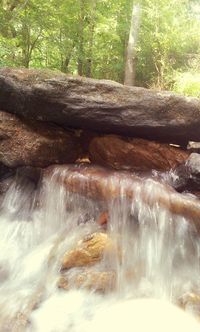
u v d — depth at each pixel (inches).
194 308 112.3
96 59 537.3
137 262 128.4
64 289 121.0
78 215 147.6
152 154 161.6
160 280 125.8
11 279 132.1
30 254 141.1
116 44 558.3
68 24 418.6
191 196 137.6
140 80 587.8
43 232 152.8
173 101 149.0
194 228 126.9
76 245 129.7
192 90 462.6
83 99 150.6
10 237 154.2
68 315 112.2
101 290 119.6
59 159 166.6
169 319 107.1
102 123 156.1
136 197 137.2
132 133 162.4
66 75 154.7
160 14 538.6
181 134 157.8
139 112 150.3
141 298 117.7
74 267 125.2
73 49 446.0
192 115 149.9
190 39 566.9
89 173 150.3
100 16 460.8
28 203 164.1
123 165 163.2
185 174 147.7
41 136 161.5
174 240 129.6
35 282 127.8
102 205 143.9
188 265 128.9
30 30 399.5
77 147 171.9
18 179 167.3
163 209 131.3
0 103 164.1
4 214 164.6
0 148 160.9
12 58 369.1
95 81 153.0
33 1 364.8
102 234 132.6
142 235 134.3
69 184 150.6
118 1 507.2
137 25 505.7
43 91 148.9
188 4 580.1
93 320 109.4
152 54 569.0
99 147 168.6
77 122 160.2
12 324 109.1
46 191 159.6
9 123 160.9
